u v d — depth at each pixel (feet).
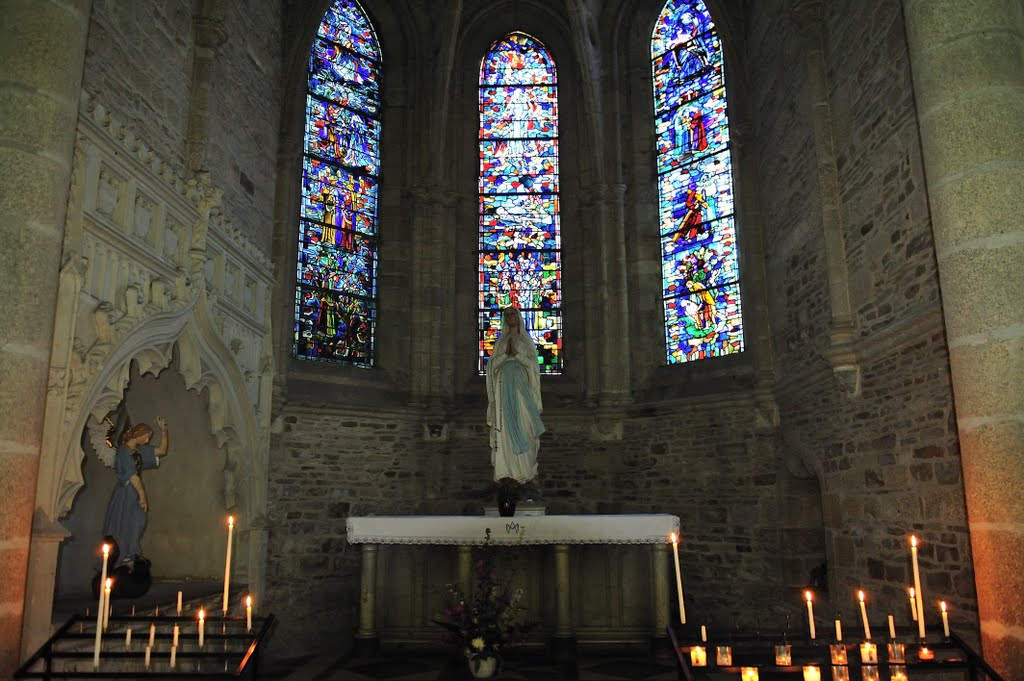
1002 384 17.56
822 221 31.86
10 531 16.92
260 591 33.73
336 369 42.80
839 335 29.68
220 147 33.91
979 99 18.69
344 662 30.32
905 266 25.58
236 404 32.60
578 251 47.93
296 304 42.22
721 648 16.37
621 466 44.19
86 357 22.33
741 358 41.24
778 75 37.65
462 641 27.78
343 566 40.04
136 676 15.47
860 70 28.84
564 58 50.88
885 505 27.04
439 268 46.60
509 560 32.17
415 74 49.16
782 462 37.83
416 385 44.83
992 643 17.30
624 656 30.63
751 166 41.47
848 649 18.42
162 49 29.91
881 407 27.48
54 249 18.26
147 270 26.25
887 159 26.81
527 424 34.06
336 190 45.47
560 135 50.08
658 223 47.09
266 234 39.47
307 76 43.70
